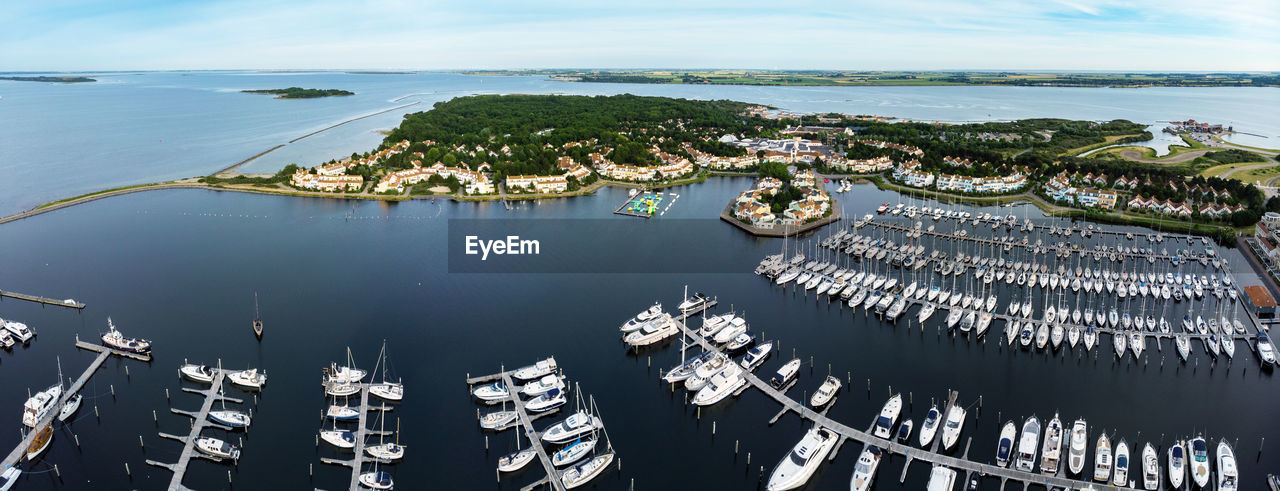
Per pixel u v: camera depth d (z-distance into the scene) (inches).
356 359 6993.1
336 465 5364.2
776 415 6077.8
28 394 6240.2
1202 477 5068.9
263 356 7022.6
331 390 6264.8
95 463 5310.0
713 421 6033.5
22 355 6963.6
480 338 7539.4
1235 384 6540.4
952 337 7667.3
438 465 5374.0
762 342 7554.1
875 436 5684.1
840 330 7869.1
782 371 6609.3
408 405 6176.2
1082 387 6515.8
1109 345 7431.1
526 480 5236.2
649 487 5182.1
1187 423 5885.8
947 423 5718.5
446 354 7145.7
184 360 6899.6
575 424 5708.7
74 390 6259.8
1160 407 6146.7
